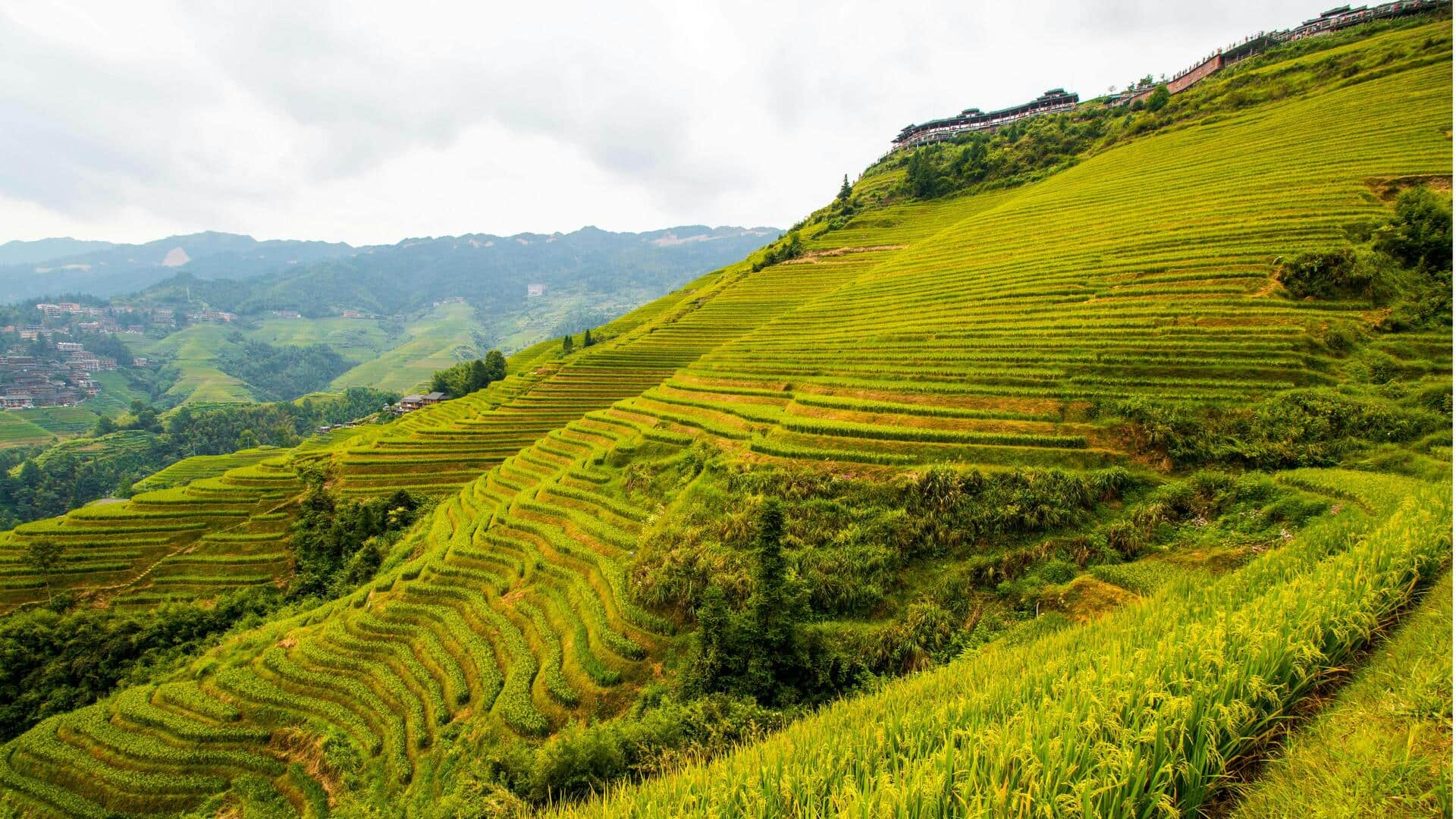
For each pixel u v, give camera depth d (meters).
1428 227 36.97
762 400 49.72
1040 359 39.50
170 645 49.56
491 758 23.03
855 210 134.88
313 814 27.92
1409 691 7.49
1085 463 31.23
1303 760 7.20
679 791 9.66
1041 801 6.92
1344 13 116.38
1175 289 42.34
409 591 40.75
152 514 67.25
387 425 110.19
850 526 31.22
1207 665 8.77
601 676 27.81
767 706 24.78
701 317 98.69
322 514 63.69
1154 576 24.48
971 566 28.39
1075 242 58.66
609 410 63.78
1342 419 28.77
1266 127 69.25
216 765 31.59
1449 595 9.99
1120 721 8.12
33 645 47.09
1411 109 56.06
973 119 186.88
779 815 8.31
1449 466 24.81
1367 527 15.59
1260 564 15.27
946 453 33.75
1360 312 35.50
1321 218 43.44
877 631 26.64
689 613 29.62
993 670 13.66
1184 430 30.73
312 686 35.03
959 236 78.75
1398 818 5.85
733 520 32.84
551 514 44.78
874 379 44.78
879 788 7.56
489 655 32.91
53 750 34.25
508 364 153.25
